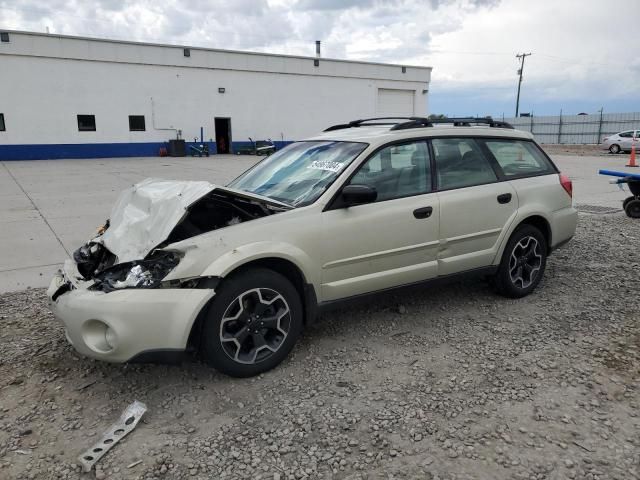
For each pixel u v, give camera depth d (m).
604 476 2.55
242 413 3.15
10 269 6.34
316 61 35.03
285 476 2.59
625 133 31.41
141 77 29.64
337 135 4.72
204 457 2.74
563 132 47.44
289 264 3.68
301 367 3.71
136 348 3.14
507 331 4.27
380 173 4.15
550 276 5.72
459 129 4.72
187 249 3.30
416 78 39.22
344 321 4.50
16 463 2.71
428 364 3.73
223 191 3.63
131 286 3.19
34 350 4.02
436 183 4.42
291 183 4.21
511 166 5.00
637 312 4.62
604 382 3.42
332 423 3.03
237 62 32.41
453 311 4.71
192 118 31.58
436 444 2.82
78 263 3.78
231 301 3.40
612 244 7.19
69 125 28.03
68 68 27.55
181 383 3.50
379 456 2.73
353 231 3.88
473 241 4.57
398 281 4.19
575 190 13.36
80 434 2.97
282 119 34.59
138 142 30.20
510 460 2.68
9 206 10.86
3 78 26.06
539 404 3.18
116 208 4.12
